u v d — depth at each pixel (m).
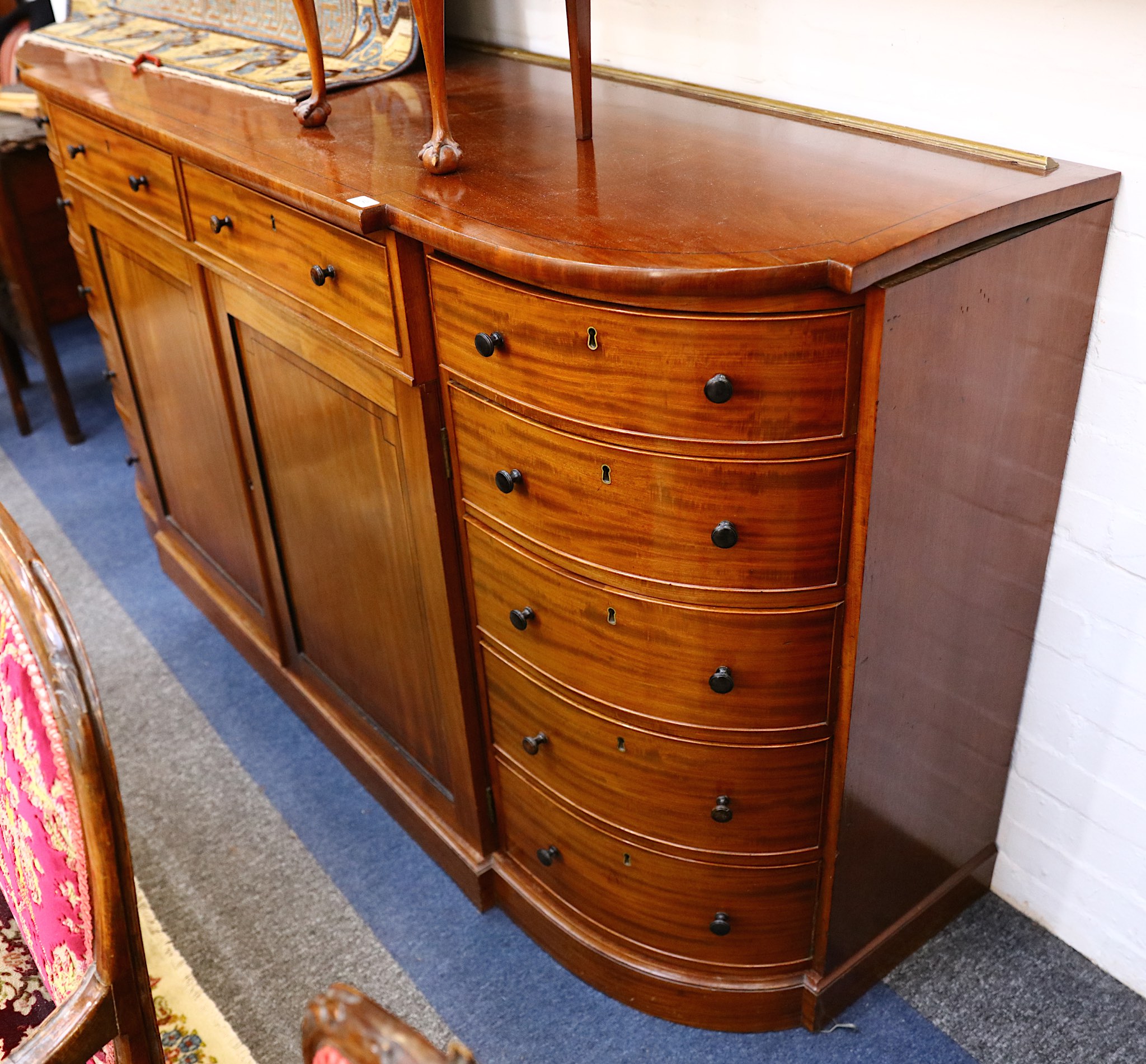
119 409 2.34
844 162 1.21
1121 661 1.36
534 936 1.61
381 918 1.67
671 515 1.12
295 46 1.81
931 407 1.08
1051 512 1.34
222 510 2.02
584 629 1.26
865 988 1.50
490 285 1.13
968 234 1.01
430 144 1.25
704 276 0.96
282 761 1.96
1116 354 1.22
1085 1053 1.43
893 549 1.13
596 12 1.62
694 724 1.24
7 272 2.71
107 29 2.16
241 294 1.59
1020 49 1.17
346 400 1.46
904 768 1.34
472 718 1.52
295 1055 1.48
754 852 1.32
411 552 1.46
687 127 1.38
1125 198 1.15
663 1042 1.47
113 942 0.85
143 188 1.72
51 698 0.80
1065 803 1.50
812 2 1.34
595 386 1.09
